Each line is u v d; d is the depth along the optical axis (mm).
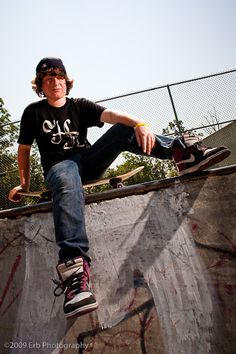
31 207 1761
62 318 1560
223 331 1398
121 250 1625
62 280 1367
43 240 1705
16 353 1554
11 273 1696
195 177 1618
